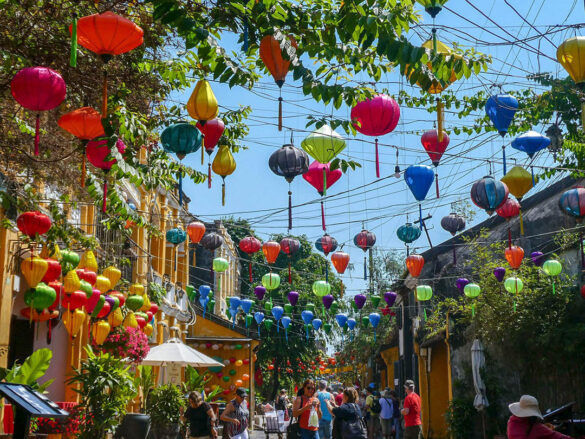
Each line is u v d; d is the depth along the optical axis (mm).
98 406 12570
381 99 8023
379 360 41469
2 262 11414
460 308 19484
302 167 9383
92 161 8305
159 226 24359
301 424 12539
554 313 17031
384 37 7266
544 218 20578
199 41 7531
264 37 7406
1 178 10391
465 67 7758
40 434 11031
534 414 7980
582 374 16031
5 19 8891
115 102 9477
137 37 6789
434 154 10547
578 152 13195
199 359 18266
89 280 11438
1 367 10680
